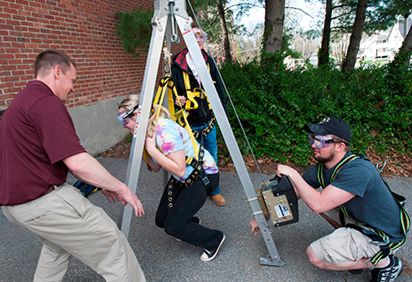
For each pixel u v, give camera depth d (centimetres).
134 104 175
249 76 550
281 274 206
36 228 138
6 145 132
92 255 151
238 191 338
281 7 543
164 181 271
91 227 145
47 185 136
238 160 187
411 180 378
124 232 180
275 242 243
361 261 181
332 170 184
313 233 255
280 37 557
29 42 395
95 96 517
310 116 496
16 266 223
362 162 173
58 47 439
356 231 179
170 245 243
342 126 174
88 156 137
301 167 414
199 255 229
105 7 537
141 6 602
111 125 539
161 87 181
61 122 132
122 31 541
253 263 218
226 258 225
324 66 738
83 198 147
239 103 497
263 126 463
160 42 167
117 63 577
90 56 502
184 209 196
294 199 181
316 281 199
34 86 139
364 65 724
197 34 258
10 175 132
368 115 519
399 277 203
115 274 156
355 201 177
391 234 175
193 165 196
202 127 287
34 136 132
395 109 541
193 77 266
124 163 446
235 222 274
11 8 369
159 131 175
